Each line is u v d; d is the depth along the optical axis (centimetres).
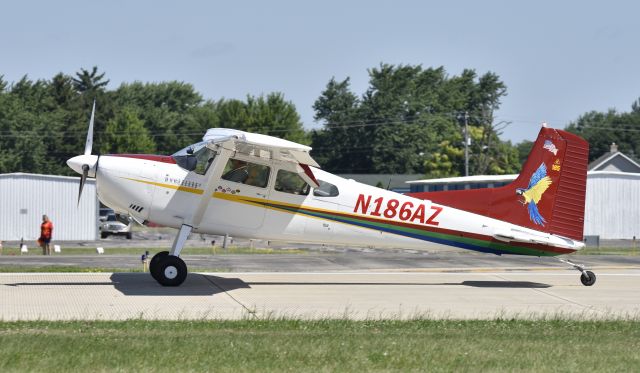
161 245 11806
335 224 4956
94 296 4281
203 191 4744
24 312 3734
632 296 4659
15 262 7156
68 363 2630
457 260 7562
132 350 2823
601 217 15762
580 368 2670
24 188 13425
